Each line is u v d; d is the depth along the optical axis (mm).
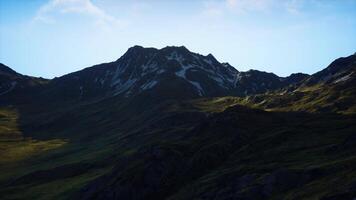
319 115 115562
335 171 61250
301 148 82688
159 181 84375
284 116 116250
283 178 64500
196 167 86688
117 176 89188
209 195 70125
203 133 107000
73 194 96188
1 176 137500
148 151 95188
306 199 54031
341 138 85062
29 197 105375
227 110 116188
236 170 76375
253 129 104562
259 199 62656
